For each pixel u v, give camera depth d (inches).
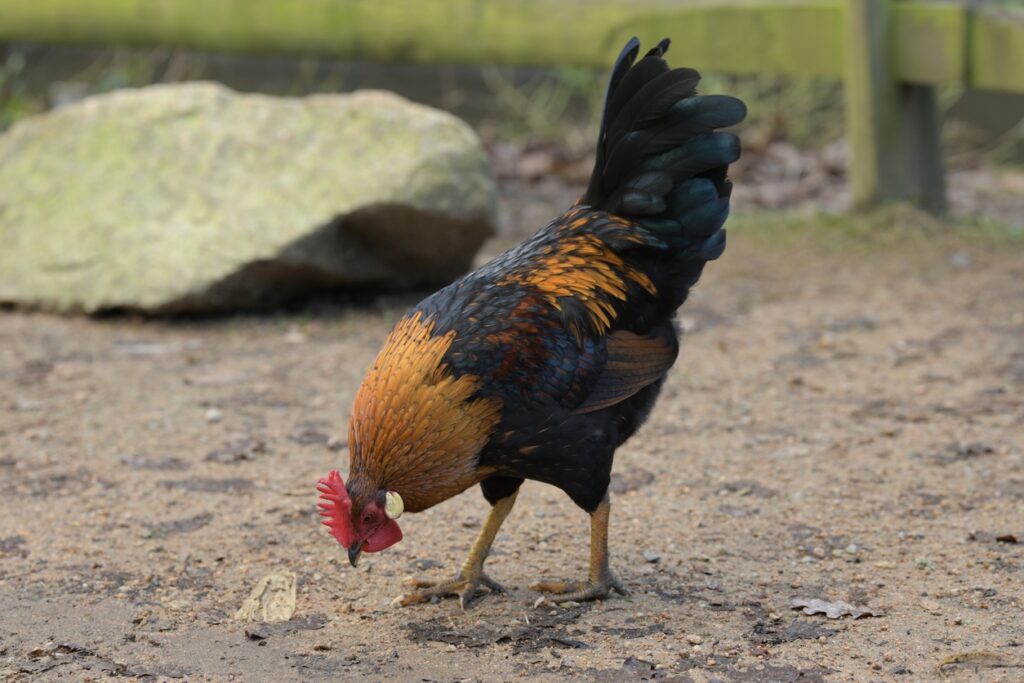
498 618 168.2
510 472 162.2
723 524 195.9
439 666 154.7
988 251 338.3
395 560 186.7
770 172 444.8
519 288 161.8
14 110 486.9
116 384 265.9
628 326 167.8
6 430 239.9
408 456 152.6
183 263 301.6
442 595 174.7
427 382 152.5
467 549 190.1
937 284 316.2
